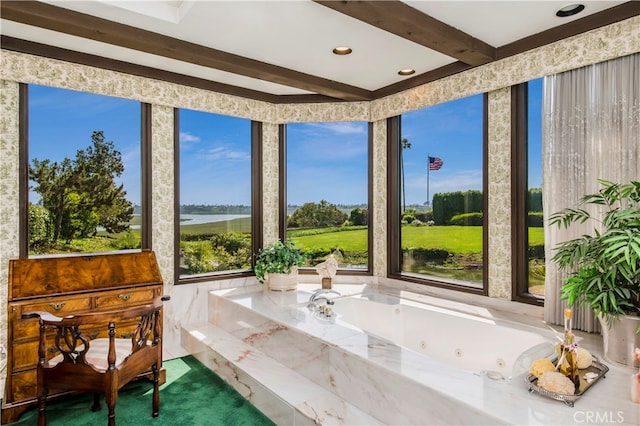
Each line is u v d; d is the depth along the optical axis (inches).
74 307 105.7
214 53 119.0
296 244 172.7
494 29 107.3
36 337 101.0
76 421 98.0
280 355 115.0
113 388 86.9
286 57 126.1
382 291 152.4
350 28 106.4
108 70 128.1
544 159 110.5
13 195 114.6
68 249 127.1
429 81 140.3
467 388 74.1
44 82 116.5
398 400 80.4
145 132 139.9
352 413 87.7
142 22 101.7
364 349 93.4
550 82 109.4
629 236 76.1
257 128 167.6
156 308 98.8
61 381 89.7
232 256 164.6
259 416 100.5
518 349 104.3
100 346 97.9
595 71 101.1
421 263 154.0
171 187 144.9
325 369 99.1
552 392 69.6
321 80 146.3
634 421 63.0
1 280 112.7
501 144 124.4
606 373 79.8
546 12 98.3
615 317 84.1
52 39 113.3
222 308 144.6
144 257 124.7
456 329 117.6
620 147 96.7
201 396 110.9
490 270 128.0
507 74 117.7
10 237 114.1
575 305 104.9
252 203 169.2
